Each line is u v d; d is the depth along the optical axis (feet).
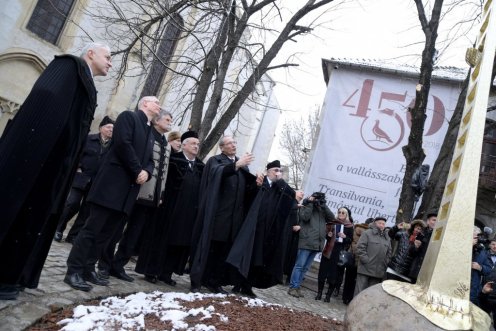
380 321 7.35
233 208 17.95
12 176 8.53
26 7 42.75
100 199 12.58
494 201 45.37
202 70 32.86
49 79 9.22
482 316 7.25
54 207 9.96
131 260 22.17
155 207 16.39
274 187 19.60
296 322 13.58
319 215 25.67
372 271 24.63
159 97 57.67
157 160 15.98
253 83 32.01
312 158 45.16
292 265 24.73
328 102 46.34
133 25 34.88
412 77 44.98
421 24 28.96
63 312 9.91
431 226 18.89
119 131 13.08
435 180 29.81
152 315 10.81
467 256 7.23
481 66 7.86
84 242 12.43
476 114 7.67
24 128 8.75
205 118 31.27
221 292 18.38
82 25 47.16
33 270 10.11
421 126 28.12
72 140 9.73
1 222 8.39
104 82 50.52
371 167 43.88
